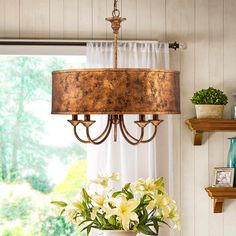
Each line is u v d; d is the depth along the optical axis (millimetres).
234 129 4449
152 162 4496
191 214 4656
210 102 4445
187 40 4684
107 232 3248
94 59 4508
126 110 2586
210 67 4688
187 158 4660
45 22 4590
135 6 4652
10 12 4582
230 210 4648
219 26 4695
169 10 4672
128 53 4551
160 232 4508
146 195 3271
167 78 2666
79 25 4602
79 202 3273
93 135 4488
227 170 4523
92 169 4484
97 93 2592
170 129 4547
